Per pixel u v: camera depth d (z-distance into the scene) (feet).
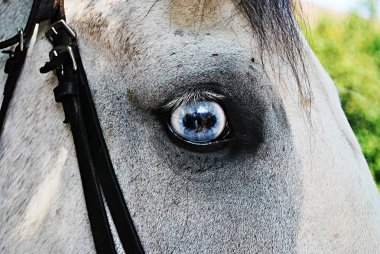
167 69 2.37
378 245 2.43
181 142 2.37
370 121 5.62
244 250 2.35
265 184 2.38
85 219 2.37
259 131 2.39
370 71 6.35
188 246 2.35
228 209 2.36
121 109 2.39
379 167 5.61
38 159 2.42
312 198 2.39
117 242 2.35
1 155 2.47
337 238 2.39
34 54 2.48
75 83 2.40
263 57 2.41
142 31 2.40
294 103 2.43
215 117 2.38
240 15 2.43
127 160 2.37
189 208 2.35
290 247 2.36
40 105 2.45
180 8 2.41
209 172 2.37
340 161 2.45
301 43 2.53
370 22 6.75
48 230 2.39
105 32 2.42
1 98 2.55
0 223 2.44
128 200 2.36
